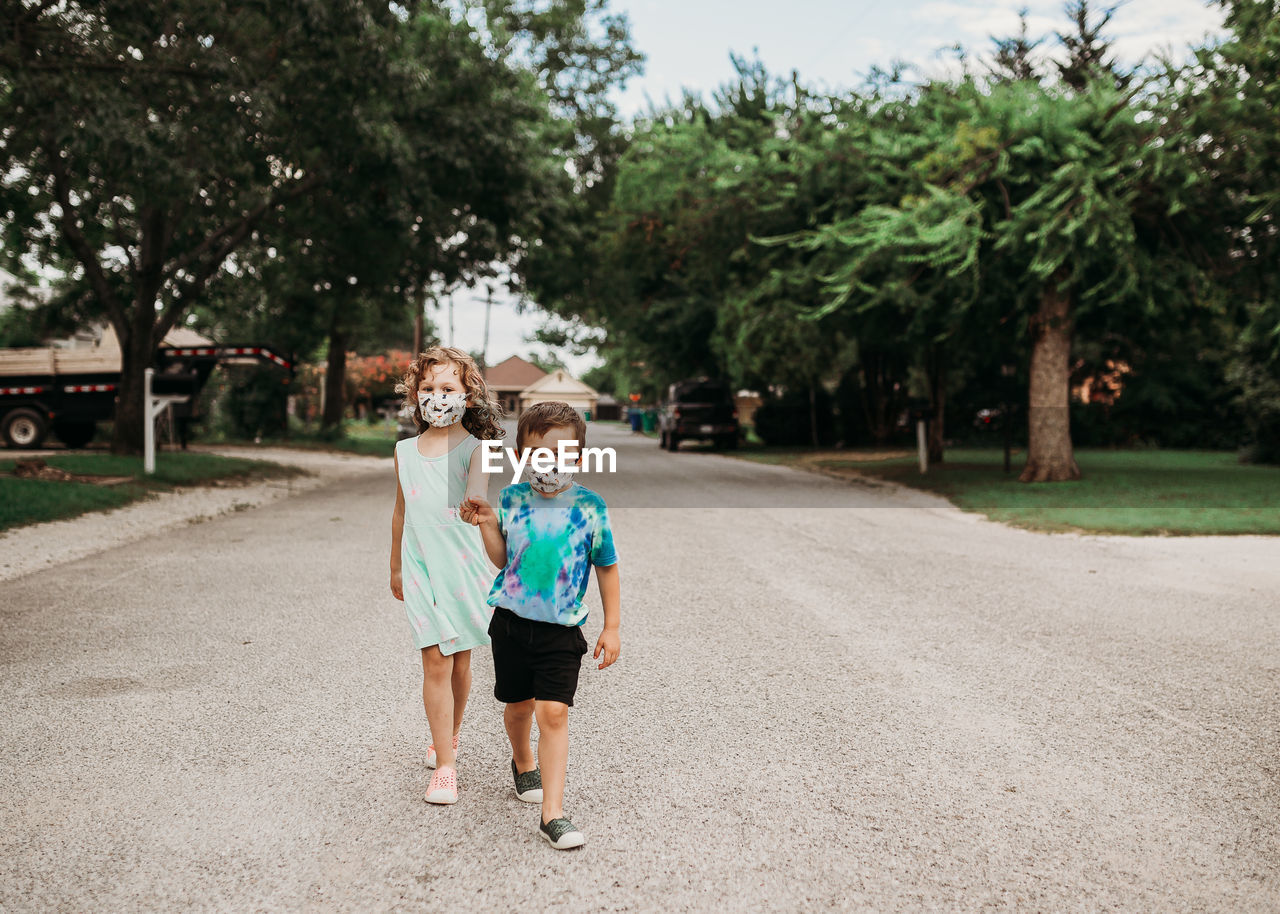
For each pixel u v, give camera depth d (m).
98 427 29.23
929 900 2.91
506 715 3.61
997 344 20.97
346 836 3.32
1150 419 33.91
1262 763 4.06
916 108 18.34
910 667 5.57
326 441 32.16
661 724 4.56
